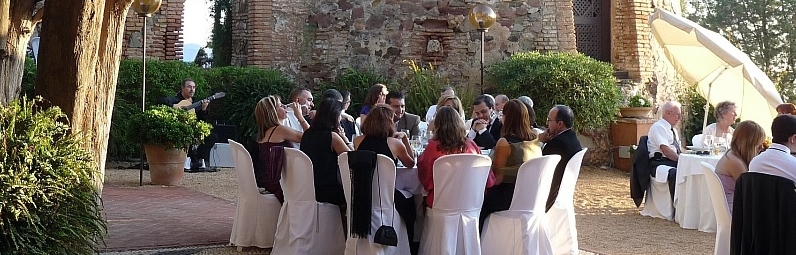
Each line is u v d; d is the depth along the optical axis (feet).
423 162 18.75
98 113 17.10
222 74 44.37
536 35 46.50
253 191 20.86
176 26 47.75
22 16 17.87
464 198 18.20
